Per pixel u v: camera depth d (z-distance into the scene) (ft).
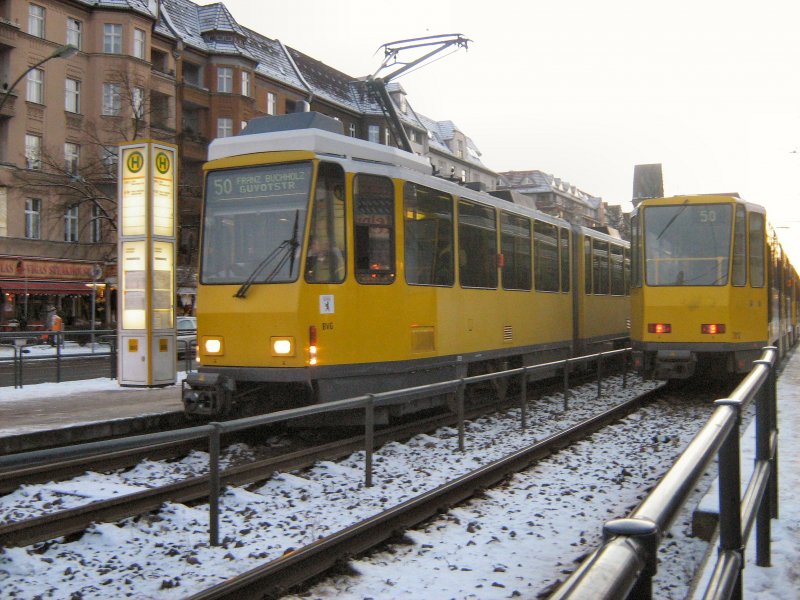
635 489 25.85
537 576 17.22
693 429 38.45
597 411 44.96
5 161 119.03
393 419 42.14
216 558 18.01
